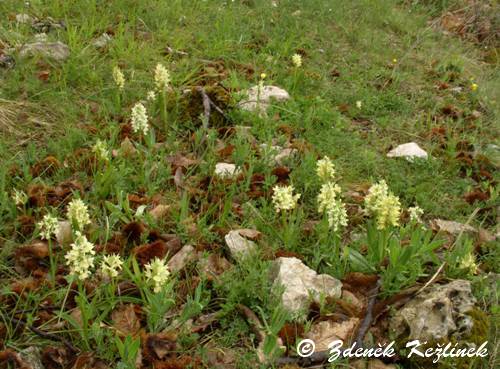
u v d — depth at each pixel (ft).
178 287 2.99
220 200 3.50
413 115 5.37
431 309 2.80
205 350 2.65
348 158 4.39
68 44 5.14
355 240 3.44
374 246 3.13
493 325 2.89
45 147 3.97
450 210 3.98
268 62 5.56
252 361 2.64
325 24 6.88
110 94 4.58
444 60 6.54
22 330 2.67
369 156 4.37
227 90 4.89
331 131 4.65
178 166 3.90
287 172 3.93
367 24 7.18
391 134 4.95
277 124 4.51
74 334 2.68
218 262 3.15
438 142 4.89
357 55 6.24
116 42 5.12
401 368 2.69
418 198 4.00
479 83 6.21
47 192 3.51
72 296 2.85
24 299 2.82
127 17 5.83
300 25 6.60
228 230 3.37
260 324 2.78
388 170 4.30
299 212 3.37
